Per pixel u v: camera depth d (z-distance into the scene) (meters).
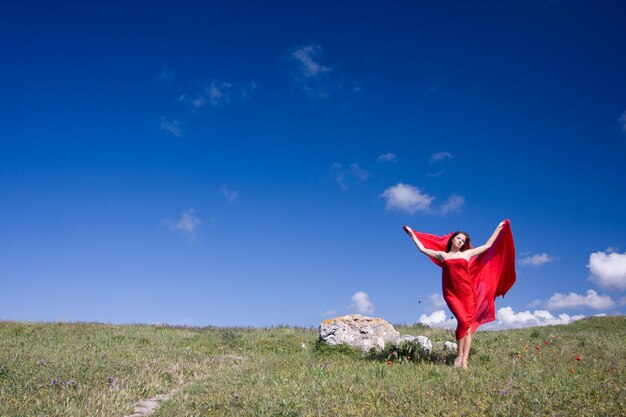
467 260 13.66
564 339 18.98
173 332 25.95
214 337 23.80
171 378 13.57
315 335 25.73
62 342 19.55
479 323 13.82
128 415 10.27
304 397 9.64
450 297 13.63
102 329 24.88
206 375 14.26
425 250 14.32
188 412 9.61
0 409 9.45
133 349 18.23
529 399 8.34
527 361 13.68
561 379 9.88
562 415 7.48
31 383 11.48
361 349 17.56
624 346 16.08
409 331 26.06
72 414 9.70
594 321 30.78
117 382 12.28
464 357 13.32
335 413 8.55
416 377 11.27
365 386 10.30
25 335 21.27
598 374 10.43
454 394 9.27
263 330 28.75
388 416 8.16
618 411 7.41
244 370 14.00
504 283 14.40
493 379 10.42
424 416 8.04
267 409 9.12
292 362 14.81
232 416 9.05
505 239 14.10
